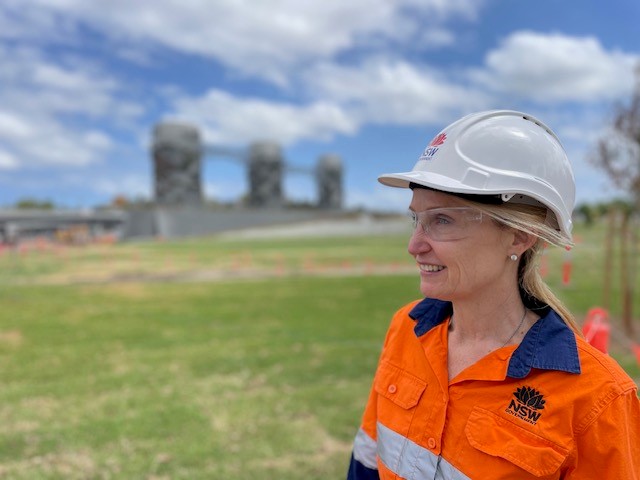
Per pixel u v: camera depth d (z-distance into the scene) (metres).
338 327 8.30
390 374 1.37
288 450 3.95
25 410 4.75
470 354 1.20
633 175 7.39
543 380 1.06
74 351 6.84
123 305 10.65
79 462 3.78
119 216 51.69
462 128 1.16
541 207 1.12
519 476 1.02
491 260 1.12
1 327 8.39
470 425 1.11
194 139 62.16
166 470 3.66
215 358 6.45
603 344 1.78
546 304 1.18
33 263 21.19
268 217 61.62
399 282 14.54
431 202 1.15
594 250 20.30
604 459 1.00
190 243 39.25
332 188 84.38
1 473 3.62
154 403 4.92
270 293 12.41
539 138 1.13
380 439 1.33
